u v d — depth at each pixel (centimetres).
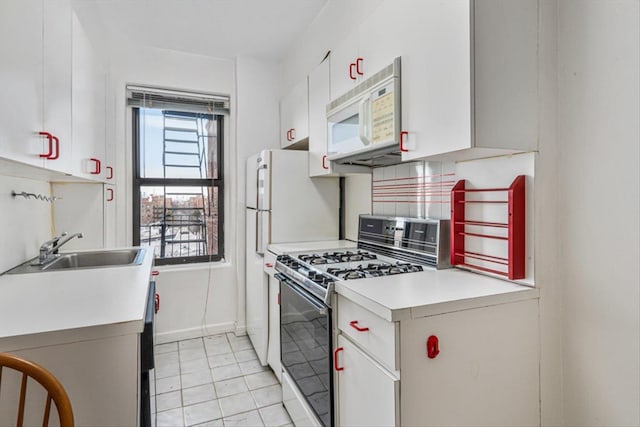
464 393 110
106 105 256
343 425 132
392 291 118
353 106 173
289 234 249
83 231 254
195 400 211
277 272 205
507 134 114
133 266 174
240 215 314
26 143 120
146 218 304
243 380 234
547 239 124
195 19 255
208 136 321
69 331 87
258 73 318
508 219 126
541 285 122
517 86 116
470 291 117
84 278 146
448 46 116
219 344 293
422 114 128
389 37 146
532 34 119
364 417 117
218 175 325
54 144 146
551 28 123
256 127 317
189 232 319
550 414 124
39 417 87
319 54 251
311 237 255
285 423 190
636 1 103
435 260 155
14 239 171
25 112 119
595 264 114
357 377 121
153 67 295
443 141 119
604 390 112
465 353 110
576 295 121
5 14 106
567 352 124
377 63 155
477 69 108
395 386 100
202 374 243
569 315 123
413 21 132
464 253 150
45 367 86
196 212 320
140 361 97
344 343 130
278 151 247
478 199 143
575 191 120
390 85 144
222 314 317
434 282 130
